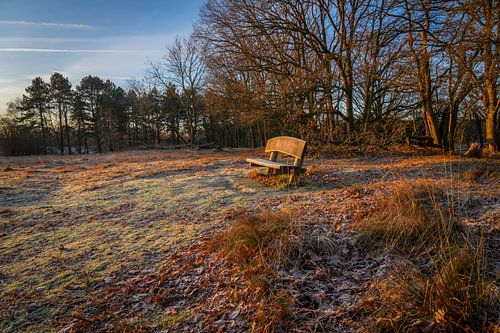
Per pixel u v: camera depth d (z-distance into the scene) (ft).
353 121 49.96
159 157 54.95
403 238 10.05
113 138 142.00
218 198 19.35
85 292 9.71
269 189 20.86
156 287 9.61
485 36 34.65
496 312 6.25
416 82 43.80
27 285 10.30
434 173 23.27
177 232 14.08
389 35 45.57
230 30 52.01
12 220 17.67
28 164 53.31
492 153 39.83
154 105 152.87
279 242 10.17
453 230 9.94
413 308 6.68
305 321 7.13
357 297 7.63
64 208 19.95
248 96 52.85
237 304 8.21
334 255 9.91
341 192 17.46
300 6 54.08
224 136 152.35
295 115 48.03
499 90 40.50
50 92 151.23
